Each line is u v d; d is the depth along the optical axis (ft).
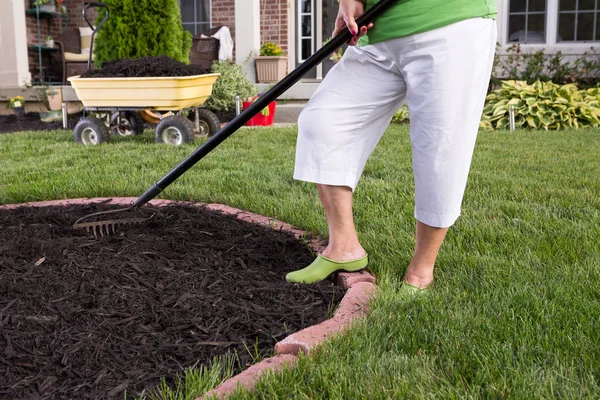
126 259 7.69
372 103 6.93
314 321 6.39
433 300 6.54
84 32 36.09
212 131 20.99
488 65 6.61
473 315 6.16
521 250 8.12
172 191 11.59
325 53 6.88
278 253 8.40
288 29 33.88
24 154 16.87
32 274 7.07
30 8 35.86
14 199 11.59
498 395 4.76
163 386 5.07
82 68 33.81
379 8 6.49
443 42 6.32
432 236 6.95
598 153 16.88
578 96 26.78
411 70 6.53
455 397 4.68
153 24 22.44
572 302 6.37
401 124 25.93
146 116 20.61
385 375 5.04
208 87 19.86
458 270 7.53
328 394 4.83
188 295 6.81
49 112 28.30
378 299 6.59
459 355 5.37
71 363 5.47
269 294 7.02
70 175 13.26
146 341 5.91
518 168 14.42
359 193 11.51
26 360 5.49
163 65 18.72
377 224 9.49
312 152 7.02
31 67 36.58
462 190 6.84
